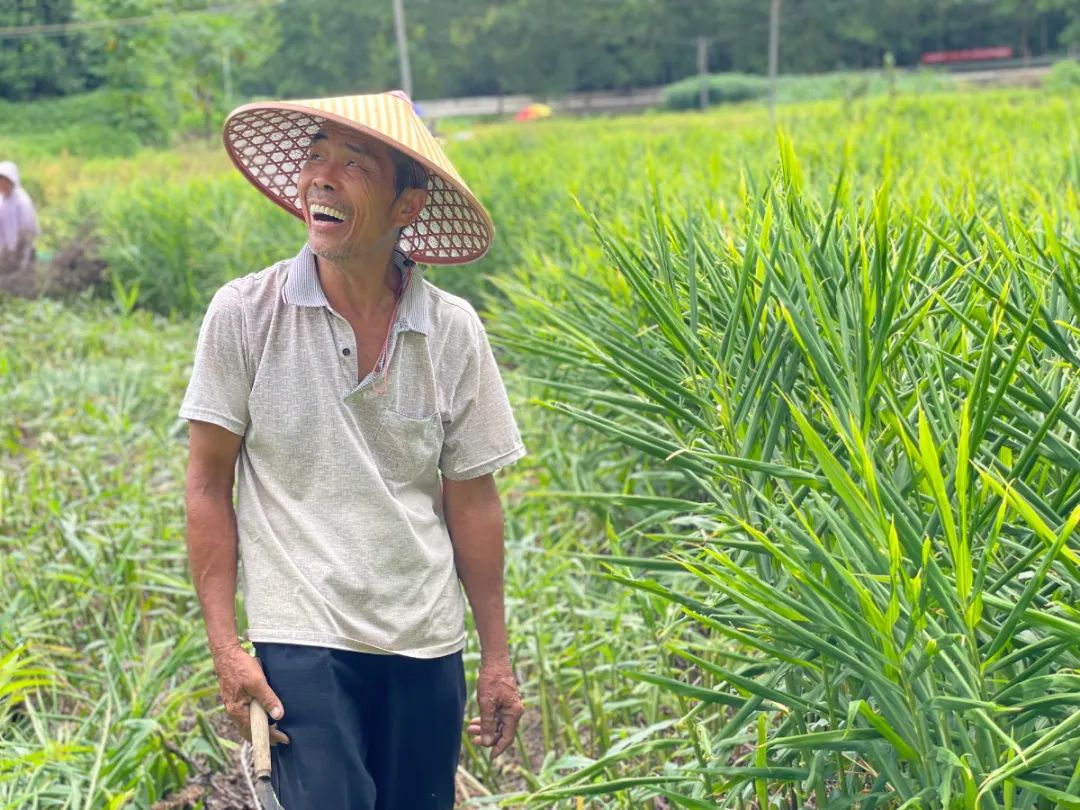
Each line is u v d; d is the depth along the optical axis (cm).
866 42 8094
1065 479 231
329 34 7388
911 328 243
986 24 8481
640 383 282
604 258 512
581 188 938
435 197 277
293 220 1157
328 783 249
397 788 272
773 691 236
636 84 8650
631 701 358
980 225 302
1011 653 211
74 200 1548
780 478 267
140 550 504
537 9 8100
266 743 246
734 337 272
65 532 471
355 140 253
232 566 262
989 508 213
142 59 4200
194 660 402
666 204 523
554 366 548
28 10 5366
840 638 219
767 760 258
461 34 8006
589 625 426
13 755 333
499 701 283
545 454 540
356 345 258
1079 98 1870
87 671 413
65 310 1098
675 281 316
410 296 262
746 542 238
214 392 255
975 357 259
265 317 256
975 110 1878
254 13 5741
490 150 2256
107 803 328
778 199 277
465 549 283
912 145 1073
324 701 251
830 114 2070
